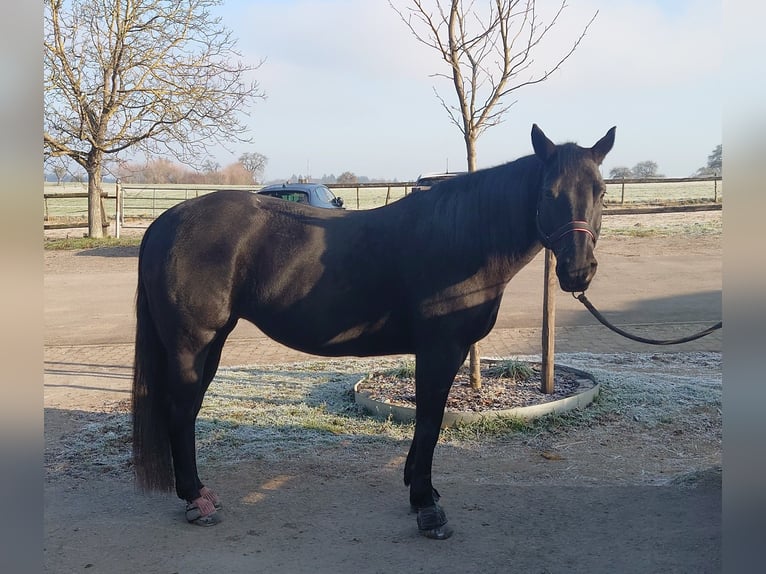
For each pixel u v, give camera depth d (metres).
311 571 3.01
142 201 30.56
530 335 8.47
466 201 3.48
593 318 9.26
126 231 21.38
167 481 3.62
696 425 5.09
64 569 3.03
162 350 3.65
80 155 18.61
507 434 4.89
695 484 3.90
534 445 4.72
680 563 2.99
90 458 4.56
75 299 11.70
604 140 3.29
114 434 5.00
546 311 5.45
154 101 17.97
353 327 3.52
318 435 4.95
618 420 5.20
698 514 3.51
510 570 3.01
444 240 3.41
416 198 3.63
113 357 7.80
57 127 17.59
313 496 3.90
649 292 11.12
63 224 20.95
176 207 3.68
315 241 3.51
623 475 4.18
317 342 3.56
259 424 5.18
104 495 3.96
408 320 3.51
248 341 8.83
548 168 3.26
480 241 3.40
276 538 3.36
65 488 4.06
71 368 7.27
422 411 3.46
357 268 3.47
